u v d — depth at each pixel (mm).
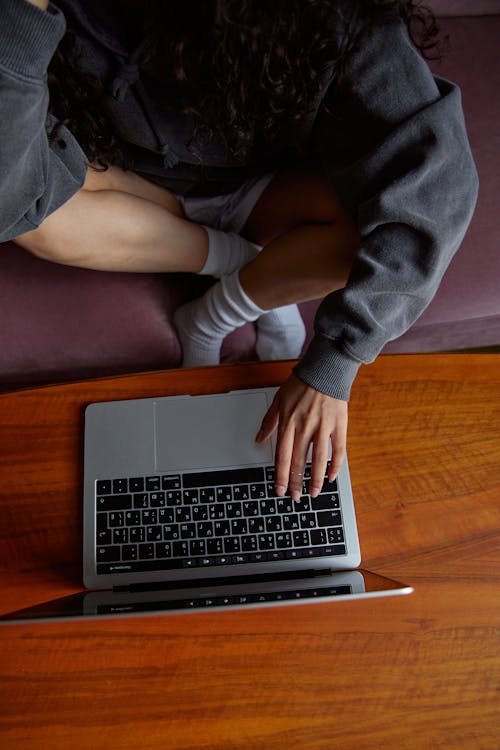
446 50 1250
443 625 793
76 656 790
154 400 891
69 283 1129
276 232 1178
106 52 804
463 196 814
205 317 1095
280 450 830
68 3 759
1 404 900
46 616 666
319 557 819
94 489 852
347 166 868
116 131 962
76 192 924
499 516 841
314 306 1215
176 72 704
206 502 842
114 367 1149
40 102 668
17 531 853
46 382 1161
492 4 1269
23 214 812
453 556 827
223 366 909
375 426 875
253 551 823
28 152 715
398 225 809
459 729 757
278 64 704
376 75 773
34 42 615
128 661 787
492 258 1145
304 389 845
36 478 873
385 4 724
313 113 849
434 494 851
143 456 863
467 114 1212
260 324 1177
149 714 769
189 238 1079
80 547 847
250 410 882
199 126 813
